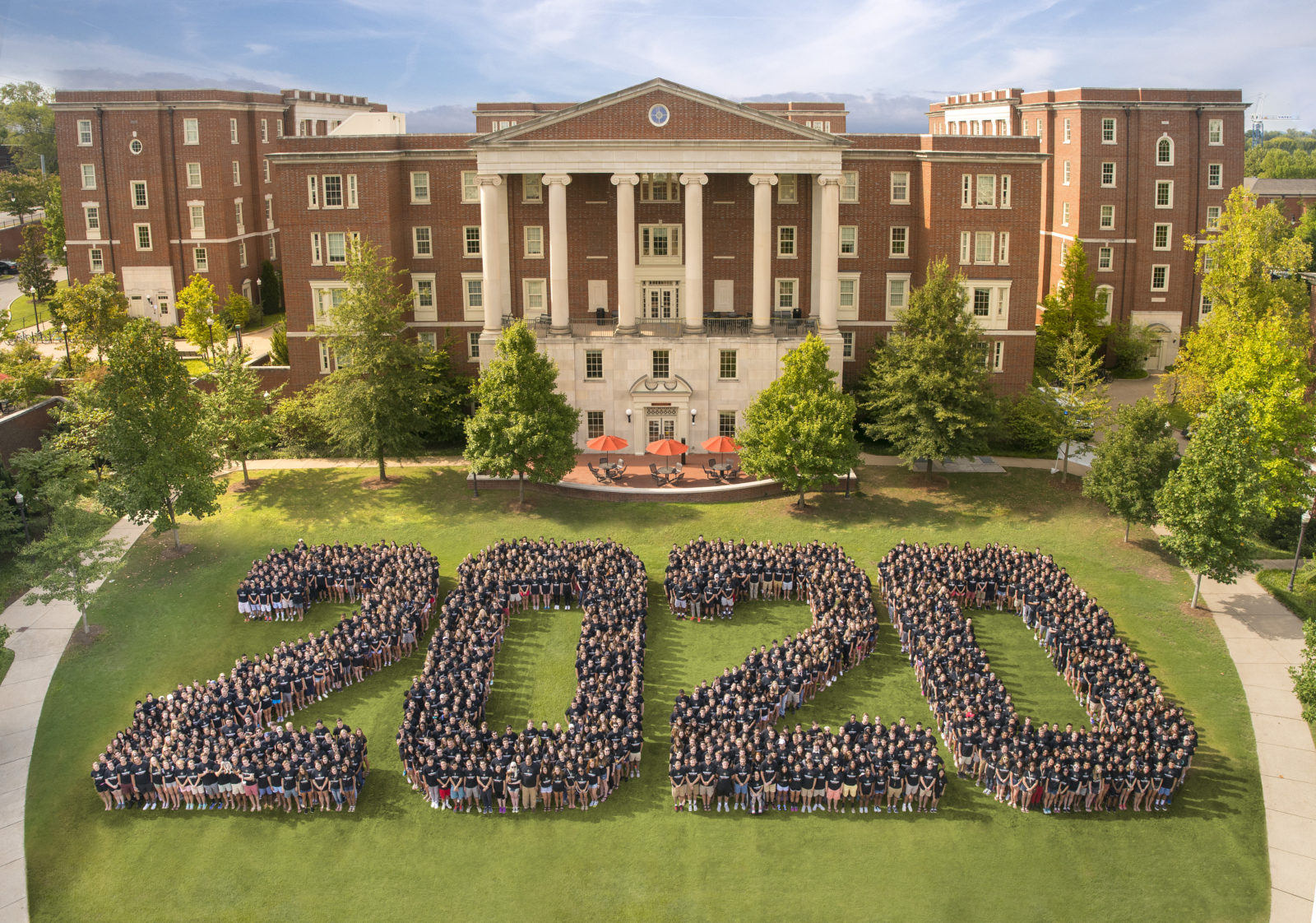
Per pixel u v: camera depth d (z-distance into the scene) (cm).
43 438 5231
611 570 4403
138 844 3167
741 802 3294
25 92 15500
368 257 5903
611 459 6378
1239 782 3434
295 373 6931
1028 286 6762
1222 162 8306
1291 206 11981
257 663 3822
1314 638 3672
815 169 6234
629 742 3406
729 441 5775
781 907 2908
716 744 3300
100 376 6341
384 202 6669
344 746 3353
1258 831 3209
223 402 5800
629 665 3762
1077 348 6041
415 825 3231
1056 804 3272
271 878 3027
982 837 3169
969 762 3425
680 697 3525
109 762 3309
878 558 5028
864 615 4131
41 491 4466
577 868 3053
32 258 9644
